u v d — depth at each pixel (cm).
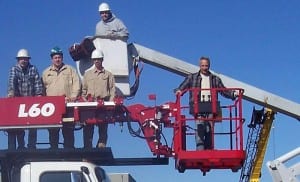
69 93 1307
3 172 1205
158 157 1312
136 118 1302
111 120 1288
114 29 1397
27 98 1254
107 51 1392
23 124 1241
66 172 1133
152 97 1308
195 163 1267
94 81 1305
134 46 1466
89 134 1290
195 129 1273
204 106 1264
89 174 1135
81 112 1280
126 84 1394
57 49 1313
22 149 1215
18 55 1299
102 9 1399
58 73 1314
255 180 2181
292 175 1288
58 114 1248
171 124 1302
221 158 1245
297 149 1294
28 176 1124
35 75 1305
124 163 1307
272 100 1502
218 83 1299
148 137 1302
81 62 1398
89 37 1392
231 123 1273
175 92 1299
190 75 1302
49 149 1222
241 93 1270
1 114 1247
